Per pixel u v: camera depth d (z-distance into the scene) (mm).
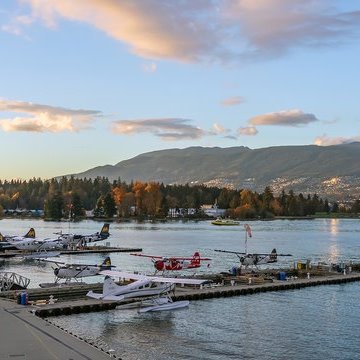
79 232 181875
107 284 50281
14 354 31516
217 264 93000
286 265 94062
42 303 48438
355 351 38844
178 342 40531
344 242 158125
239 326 45688
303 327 45625
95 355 31531
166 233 186500
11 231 183250
